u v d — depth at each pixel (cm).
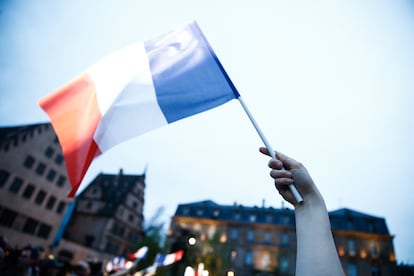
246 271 2764
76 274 679
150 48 222
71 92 199
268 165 114
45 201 2723
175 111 192
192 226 3238
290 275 2695
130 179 3962
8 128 2628
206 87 198
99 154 183
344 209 3067
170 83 203
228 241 2980
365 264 2584
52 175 2811
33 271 520
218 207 3403
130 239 3691
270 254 2853
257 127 160
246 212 3209
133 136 186
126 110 194
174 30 231
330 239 90
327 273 81
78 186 171
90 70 208
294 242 2867
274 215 3062
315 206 99
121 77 207
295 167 111
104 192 3722
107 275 710
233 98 189
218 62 208
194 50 217
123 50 221
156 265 717
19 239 2442
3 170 2380
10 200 2417
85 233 3278
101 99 198
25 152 2569
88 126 188
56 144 2883
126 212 3656
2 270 509
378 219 2819
